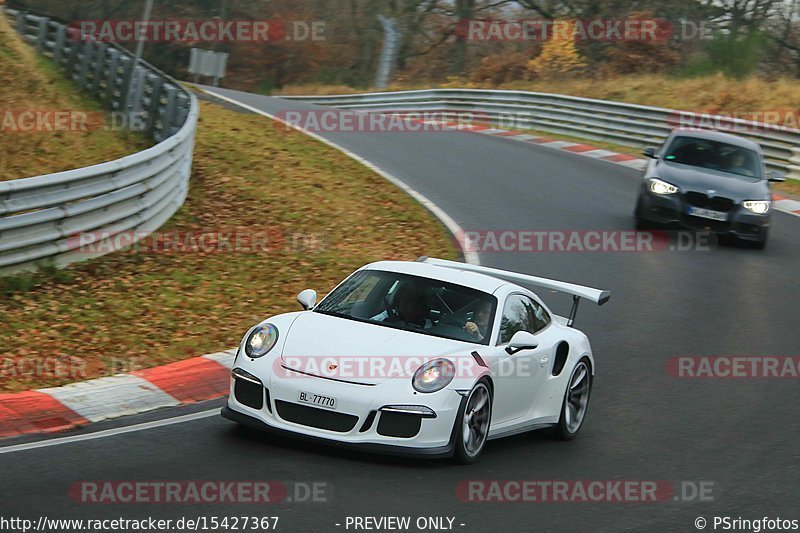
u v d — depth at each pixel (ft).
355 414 81.41
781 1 562.25
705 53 497.46
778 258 203.92
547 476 87.20
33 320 122.31
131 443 83.35
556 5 597.11
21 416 88.43
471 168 279.90
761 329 152.97
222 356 115.24
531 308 102.37
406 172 263.49
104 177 153.58
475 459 87.92
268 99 404.16
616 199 250.78
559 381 100.73
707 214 204.85
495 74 530.68
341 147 288.30
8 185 131.64
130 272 150.30
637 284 174.40
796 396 122.62
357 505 72.23
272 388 83.46
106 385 99.91
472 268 110.42
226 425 91.04
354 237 192.95
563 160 312.09
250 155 253.65
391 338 88.17
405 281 96.89
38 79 263.49
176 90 237.45
